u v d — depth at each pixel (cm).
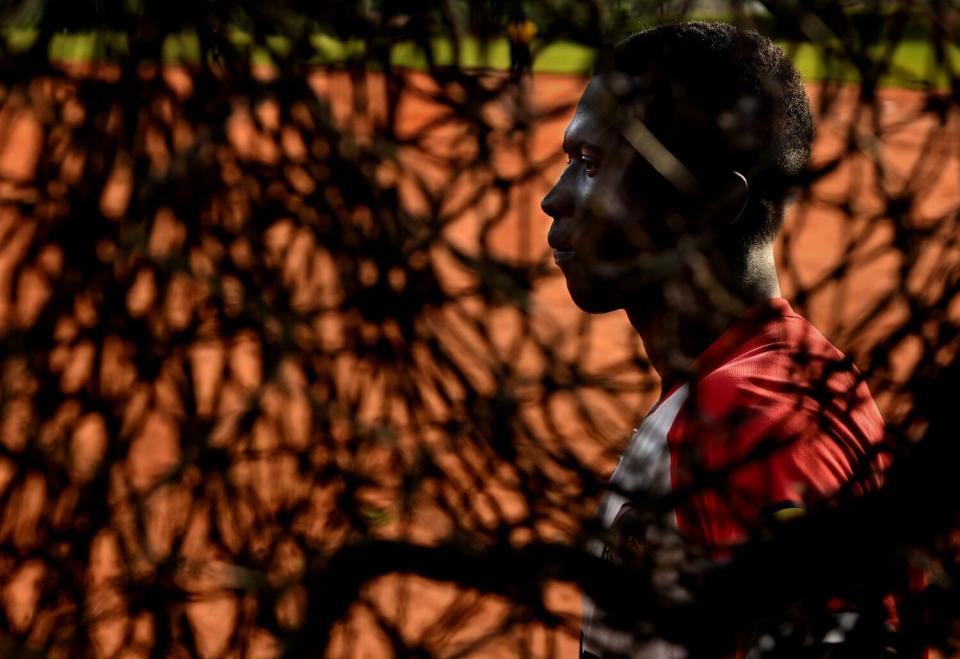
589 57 114
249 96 123
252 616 156
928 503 121
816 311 183
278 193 159
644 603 115
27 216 141
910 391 134
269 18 123
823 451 150
